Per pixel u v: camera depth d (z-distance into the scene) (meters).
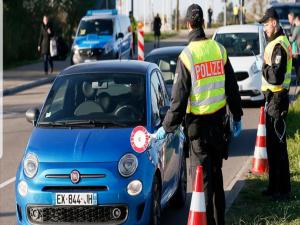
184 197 20.38
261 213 18.03
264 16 19.25
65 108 18.70
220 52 15.41
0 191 22.69
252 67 40.88
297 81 43.94
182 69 14.99
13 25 75.31
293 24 47.94
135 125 17.89
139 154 16.58
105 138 17.08
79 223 16.19
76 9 90.00
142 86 19.05
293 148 26.03
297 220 17.08
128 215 16.16
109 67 20.00
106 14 67.88
